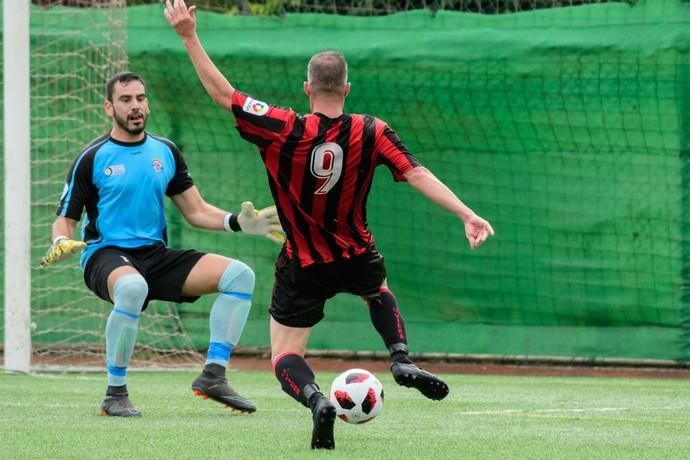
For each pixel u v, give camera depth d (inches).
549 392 1228.5
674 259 1453.0
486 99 1515.7
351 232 728.3
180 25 704.4
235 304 926.4
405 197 1558.8
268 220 951.6
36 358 1567.4
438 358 1598.2
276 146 705.6
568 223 1496.1
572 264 1497.3
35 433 795.4
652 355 1467.8
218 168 1606.8
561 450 737.6
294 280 736.3
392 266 1563.7
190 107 1600.6
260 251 1603.1
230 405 924.0
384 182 1565.0
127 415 912.3
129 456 688.4
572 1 1604.3
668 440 798.5
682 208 1448.1
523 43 1496.1
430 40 1533.0
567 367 1540.4
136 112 937.5
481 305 1536.7
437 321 1552.7
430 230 1551.4
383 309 745.6
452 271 1545.3
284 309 744.3
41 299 1587.1
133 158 946.1
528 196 1509.6
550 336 1512.1
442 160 1541.6
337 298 1581.0
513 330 1525.6
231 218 959.6
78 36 1565.0
